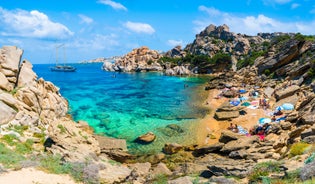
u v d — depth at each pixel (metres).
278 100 53.97
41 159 26.31
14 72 41.91
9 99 36.19
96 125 47.41
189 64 144.25
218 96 67.56
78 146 32.50
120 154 34.16
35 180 21.31
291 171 20.09
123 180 26.30
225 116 48.56
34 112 39.06
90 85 101.44
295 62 71.75
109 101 68.12
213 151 35.38
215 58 136.12
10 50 43.31
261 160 27.67
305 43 73.44
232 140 37.38
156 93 79.69
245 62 113.88
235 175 24.08
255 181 21.64
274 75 75.25
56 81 117.50
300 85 56.59
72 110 57.84
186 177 24.47
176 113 54.75
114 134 42.94
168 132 43.31
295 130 31.86
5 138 29.66
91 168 25.52
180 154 35.56
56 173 23.55
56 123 37.12
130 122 49.03
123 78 128.25
